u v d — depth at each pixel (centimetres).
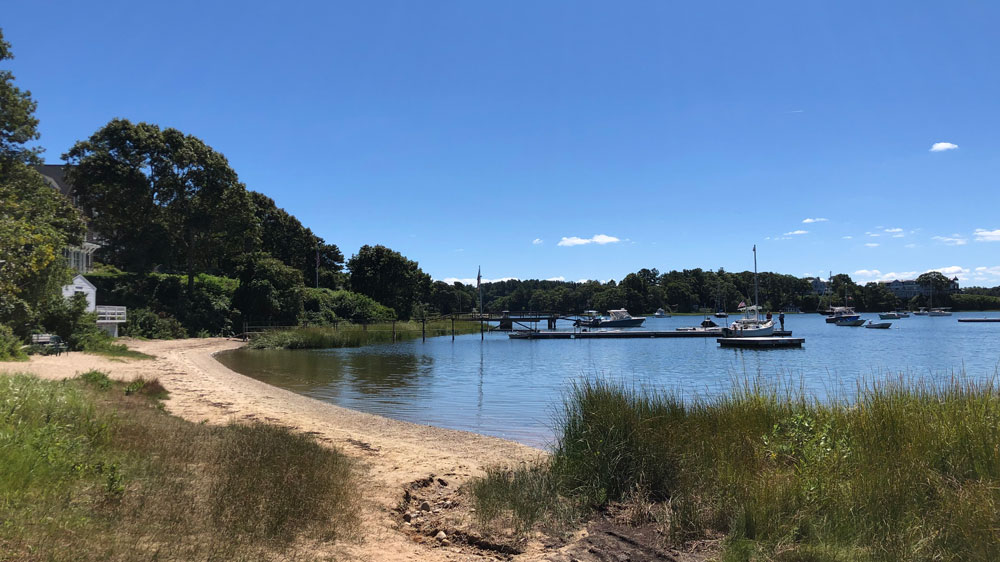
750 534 624
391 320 7831
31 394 898
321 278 9294
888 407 923
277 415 1503
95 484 601
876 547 568
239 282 6219
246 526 562
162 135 5266
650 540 647
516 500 748
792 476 721
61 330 2816
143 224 5222
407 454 1100
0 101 3250
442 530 686
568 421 956
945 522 583
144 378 1944
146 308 4975
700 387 2436
